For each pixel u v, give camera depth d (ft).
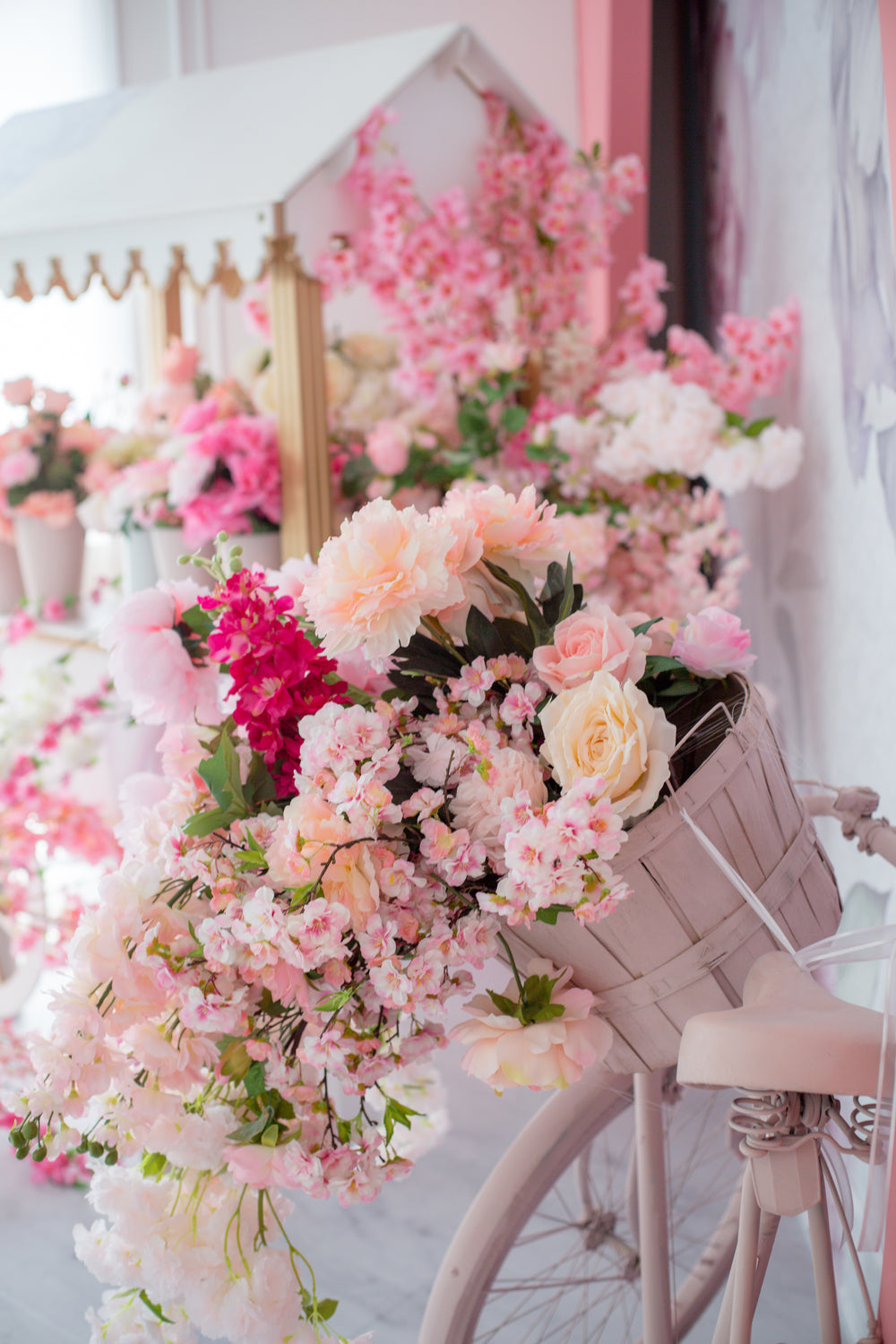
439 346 7.07
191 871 2.34
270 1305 2.39
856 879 4.77
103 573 10.59
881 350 4.32
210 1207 2.50
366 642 2.28
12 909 7.48
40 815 7.73
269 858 2.25
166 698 2.66
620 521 6.70
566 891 2.08
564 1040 2.29
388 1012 2.41
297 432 6.28
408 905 2.31
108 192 6.53
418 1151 3.45
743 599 7.48
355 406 7.73
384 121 6.29
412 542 2.23
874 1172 1.98
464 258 6.83
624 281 8.76
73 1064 2.21
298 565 2.72
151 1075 2.41
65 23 10.12
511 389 6.98
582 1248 4.16
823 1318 2.44
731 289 7.60
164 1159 2.58
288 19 10.34
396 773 2.27
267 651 2.32
